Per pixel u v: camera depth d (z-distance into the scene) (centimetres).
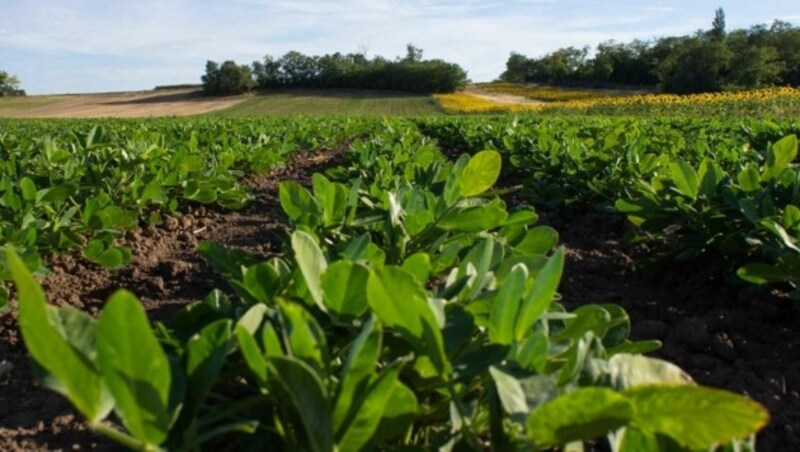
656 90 6444
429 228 278
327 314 183
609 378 150
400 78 7612
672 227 503
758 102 3033
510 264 220
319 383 129
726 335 325
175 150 752
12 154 662
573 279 439
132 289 422
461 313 173
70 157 571
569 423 124
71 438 230
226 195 693
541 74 8706
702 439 126
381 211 316
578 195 636
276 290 200
